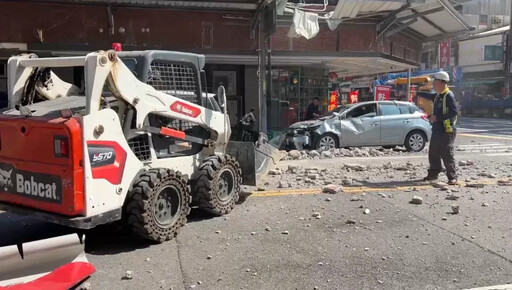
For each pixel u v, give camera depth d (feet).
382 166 34.12
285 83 55.83
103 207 15.55
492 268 14.98
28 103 18.12
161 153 19.02
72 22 41.09
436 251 16.49
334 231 18.74
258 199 24.06
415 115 46.52
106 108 15.79
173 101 18.70
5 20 39.68
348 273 14.65
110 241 17.74
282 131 50.42
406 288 13.57
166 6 42.50
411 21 49.78
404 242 17.43
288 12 45.52
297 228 19.17
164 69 19.07
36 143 15.28
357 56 49.70
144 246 17.13
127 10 42.27
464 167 34.04
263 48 43.96
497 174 31.07
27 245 13.38
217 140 21.57
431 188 26.53
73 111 16.05
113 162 15.90
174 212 18.06
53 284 13.30
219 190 21.03
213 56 45.50
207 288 13.55
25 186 15.79
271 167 31.53
